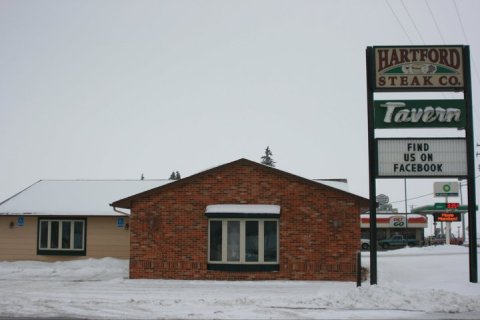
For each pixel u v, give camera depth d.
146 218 22.52
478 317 13.04
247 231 22.05
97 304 15.07
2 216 29.61
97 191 32.41
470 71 18.77
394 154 18.55
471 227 18.16
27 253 29.41
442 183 56.00
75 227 29.53
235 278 21.78
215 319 12.77
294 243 21.84
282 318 12.88
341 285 19.98
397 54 18.92
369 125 18.73
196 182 22.52
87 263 28.19
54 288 19.20
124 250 29.27
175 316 13.17
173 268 22.19
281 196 22.11
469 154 18.34
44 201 30.80
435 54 18.86
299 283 20.66
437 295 15.04
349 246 21.62
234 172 22.41
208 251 22.16
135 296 16.97
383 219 62.25
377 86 18.80
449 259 30.05
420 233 62.53
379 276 22.34
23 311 13.98
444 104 18.67
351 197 21.80
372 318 12.88
